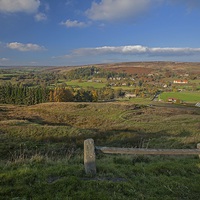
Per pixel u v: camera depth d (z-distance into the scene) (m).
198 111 47.31
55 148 13.41
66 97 79.31
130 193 4.48
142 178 5.33
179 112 44.59
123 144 15.91
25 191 4.26
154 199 4.29
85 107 48.00
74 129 20.03
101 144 16.14
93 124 33.56
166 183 5.07
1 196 4.04
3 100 81.44
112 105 49.22
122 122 34.34
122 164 6.52
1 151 11.85
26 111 42.09
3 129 18.30
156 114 41.38
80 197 4.12
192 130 23.25
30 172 5.09
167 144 14.27
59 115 39.91
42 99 79.56
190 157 8.25
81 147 14.48
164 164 6.47
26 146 13.34
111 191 4.54
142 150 5.84
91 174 5.30
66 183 4.61
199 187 4.93
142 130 24.89
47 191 4.30
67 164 6.11
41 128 19.48
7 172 5.14
